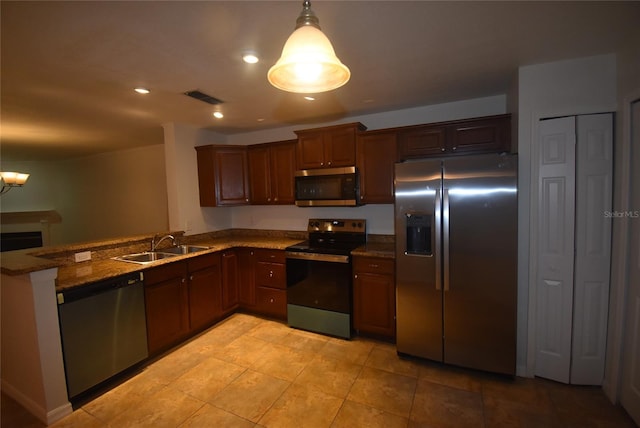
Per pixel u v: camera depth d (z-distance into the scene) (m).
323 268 2.94
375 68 2.09
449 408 1.94
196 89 2.36
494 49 1.84
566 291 2.11
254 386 2.21
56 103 2.61
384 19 1.49
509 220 2.12
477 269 2.23
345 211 3.52
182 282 2.83
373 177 3.02
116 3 1.29
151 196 5.05
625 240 1.85
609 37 1.72
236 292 3.53
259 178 3.68
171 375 2.36
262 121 3.47
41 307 1.85
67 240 6.61
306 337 2.95
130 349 2.36
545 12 1.46
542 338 2.20
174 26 1.49
